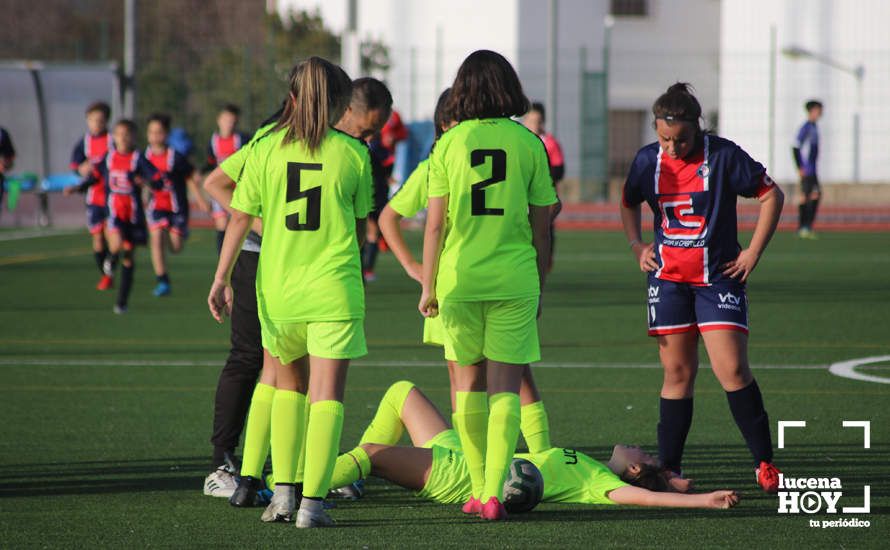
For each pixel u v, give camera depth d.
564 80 69.31
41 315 24.31
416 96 68.94
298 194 9.98
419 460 10.84
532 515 10.43
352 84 10.37
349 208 10.12
